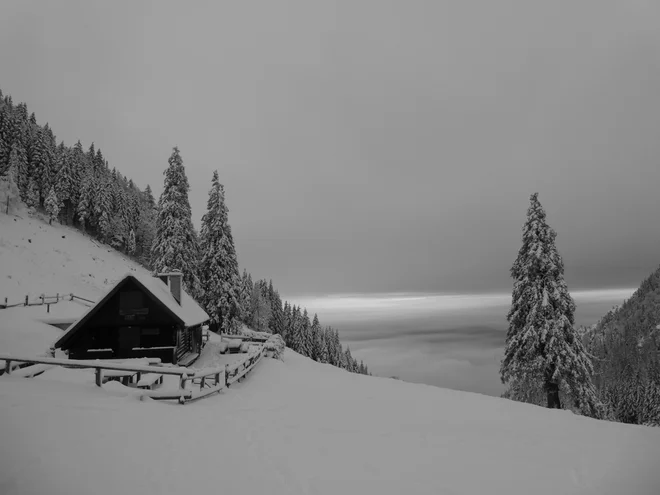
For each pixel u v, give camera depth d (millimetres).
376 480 6535
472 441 8891
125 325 24391
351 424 10422
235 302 39969
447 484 6457
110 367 12289
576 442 8883
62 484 5617
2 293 37344
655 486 6559
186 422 9414
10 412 8422
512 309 24891
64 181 70438
